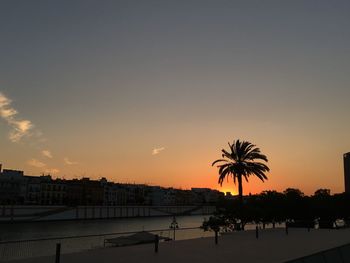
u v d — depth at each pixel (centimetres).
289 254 2434
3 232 12531
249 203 7638
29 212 18212
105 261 2122
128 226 15925
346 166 18375
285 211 8125
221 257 2297
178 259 2206
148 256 2331
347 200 9825
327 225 7881
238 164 7056
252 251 2594
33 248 2969
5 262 2059
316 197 10381
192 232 4222
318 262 2175
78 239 3966
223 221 6431
